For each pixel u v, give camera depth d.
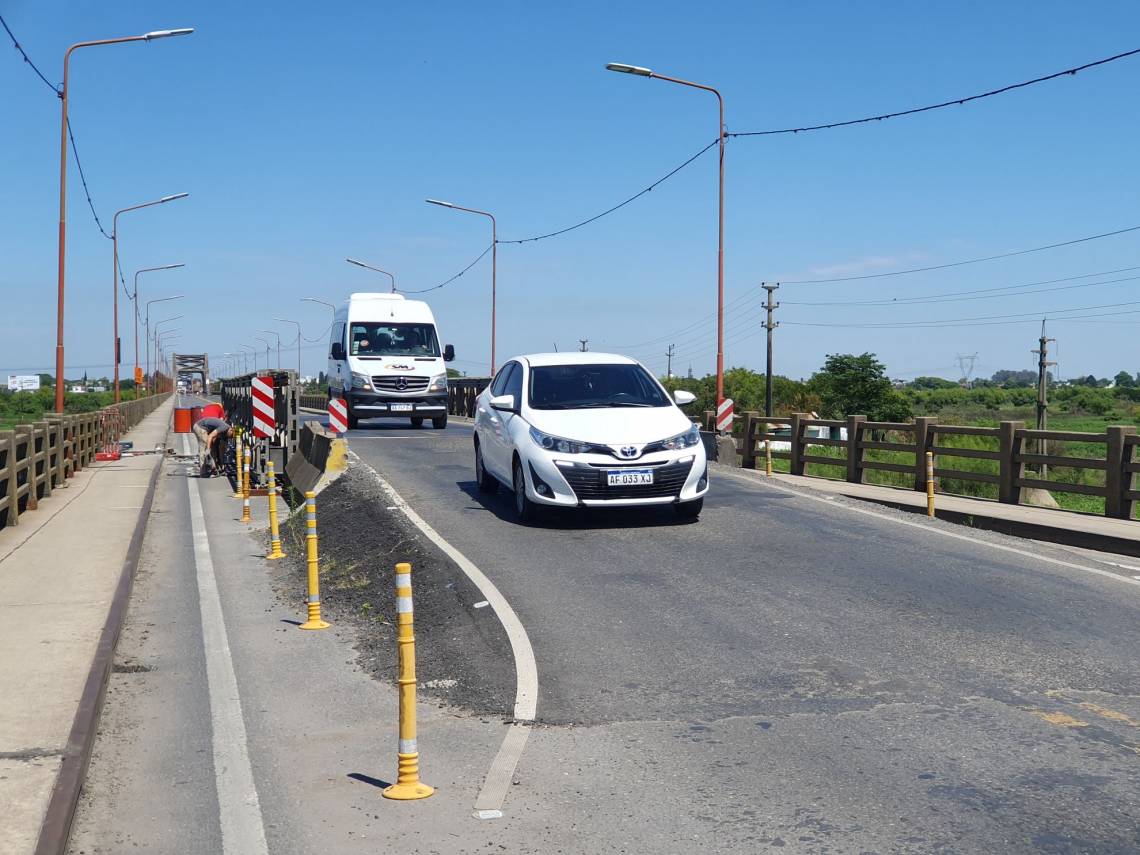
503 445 13.20
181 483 22.17
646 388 13.17
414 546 11.25
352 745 6.01
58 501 17.73
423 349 31.02
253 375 21.72
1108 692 6.38
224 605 10.30
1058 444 45.25
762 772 5.28
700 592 9.07
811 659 7.14
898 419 68.38
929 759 5.38
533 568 10.12
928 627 7.88
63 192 26.44
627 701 6.43
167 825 4.93
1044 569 9.98
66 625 8.62
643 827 4.70
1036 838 4.48
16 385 180.88
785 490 15.77
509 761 5.54
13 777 5.18
